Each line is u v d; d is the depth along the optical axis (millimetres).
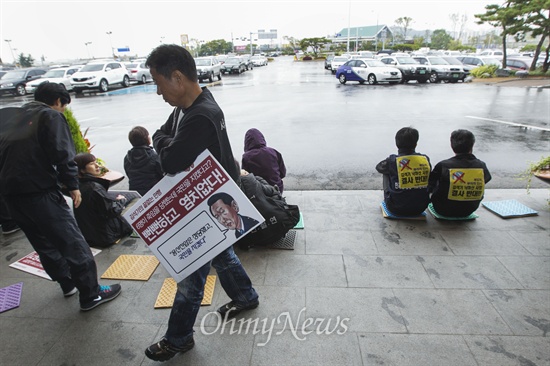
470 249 3133
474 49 48906
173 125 2029
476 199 3432
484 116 9250
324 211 3969
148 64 1695
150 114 11359
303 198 4352
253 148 3836
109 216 3352
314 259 3064
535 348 2098
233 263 2311
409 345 2152
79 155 3340
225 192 1849
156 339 2289
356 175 5301
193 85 1767
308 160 6051
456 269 2861
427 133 7551
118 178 4945
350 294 2617
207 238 1923
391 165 3600
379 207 4039
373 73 18031
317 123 9008
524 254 3037
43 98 2314
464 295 2564
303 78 23781
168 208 1875
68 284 2701
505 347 2111
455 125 8258
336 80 21641
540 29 19141
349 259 3045
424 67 18562
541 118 8812
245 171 3533
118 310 2564
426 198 3561
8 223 3771
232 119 9812
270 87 18422
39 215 2264
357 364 2037
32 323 2473
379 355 2090
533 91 14164
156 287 2807
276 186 3668
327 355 2107
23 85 20234
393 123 8719
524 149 6219
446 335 2215
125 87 21812
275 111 10930
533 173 3988
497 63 23000
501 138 6969
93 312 2553
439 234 3396
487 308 2432
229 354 2143
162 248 1943
